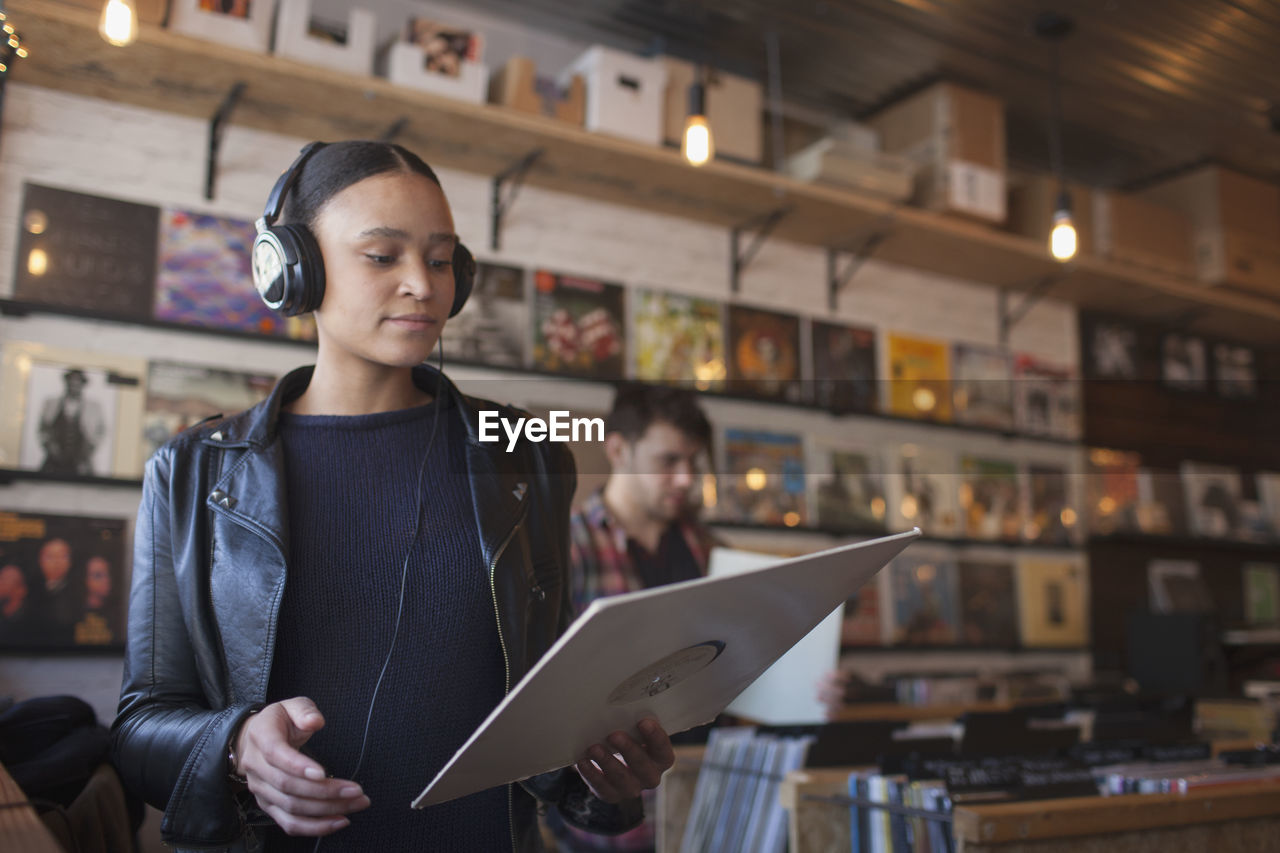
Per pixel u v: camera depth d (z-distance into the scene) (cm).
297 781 83
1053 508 493
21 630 275
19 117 295
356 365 112
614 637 76
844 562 88
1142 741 206
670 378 392
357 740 102
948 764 167
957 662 449
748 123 379
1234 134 472
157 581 106
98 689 285
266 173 328
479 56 324
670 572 255
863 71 421
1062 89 432
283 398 114
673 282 403
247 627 102
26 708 162
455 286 120
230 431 110
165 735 96
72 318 295
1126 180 527
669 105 362
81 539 287
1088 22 377
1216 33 381
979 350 484
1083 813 145
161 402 304
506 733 79
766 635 94
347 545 106
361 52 305
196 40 276
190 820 92
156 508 107
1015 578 473
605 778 103
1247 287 498
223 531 105
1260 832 165
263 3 292
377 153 106
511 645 107
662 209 398
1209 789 163
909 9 371
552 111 340
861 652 421
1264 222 507
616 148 342
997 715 205
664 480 250
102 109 306
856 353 445
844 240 432
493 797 108
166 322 303
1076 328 523
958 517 461
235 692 101
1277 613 564
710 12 375
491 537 109
